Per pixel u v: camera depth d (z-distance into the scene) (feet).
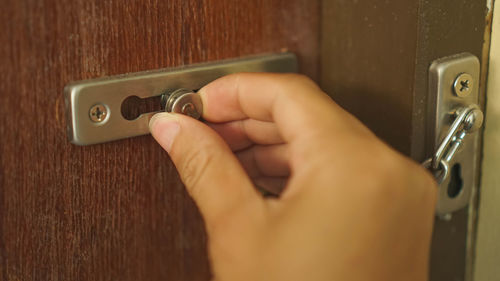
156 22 1.04
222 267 0.92
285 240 0.87
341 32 1.18
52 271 1.04
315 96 0.96
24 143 0.98
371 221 0.87
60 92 0.99
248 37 1.14
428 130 1.12
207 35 1.10
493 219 1.20
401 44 1.10
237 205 0.92
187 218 1.17
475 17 1.11
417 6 1.06
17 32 0.94
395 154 0.91
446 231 1.22
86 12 0.99
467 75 1.11
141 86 1.03
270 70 1.16
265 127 1.09
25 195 0.99
